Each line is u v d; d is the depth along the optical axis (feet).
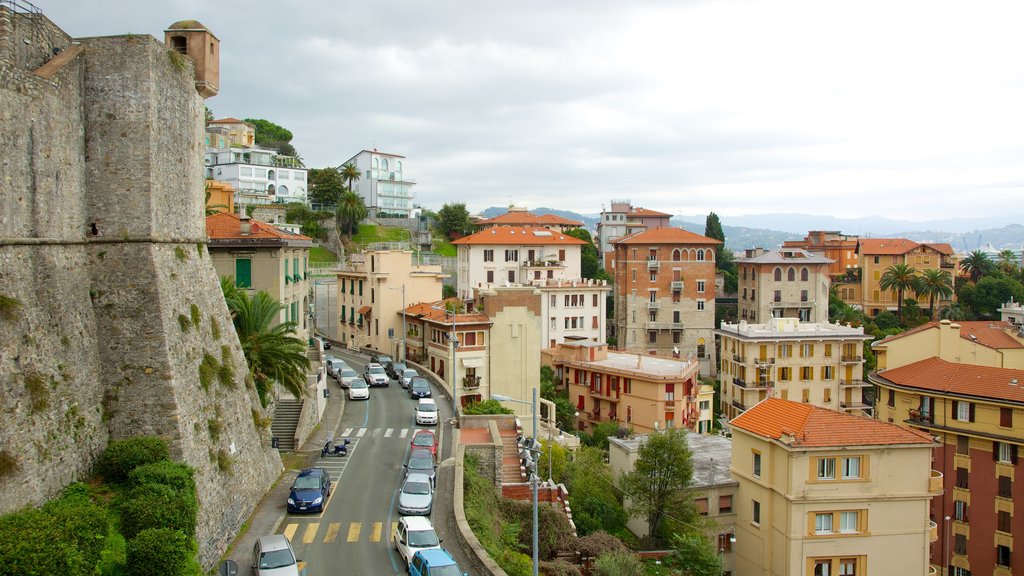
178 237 100.01
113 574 70.08
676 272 376.89
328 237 411.95
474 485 129.39
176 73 99.50
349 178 471.21
